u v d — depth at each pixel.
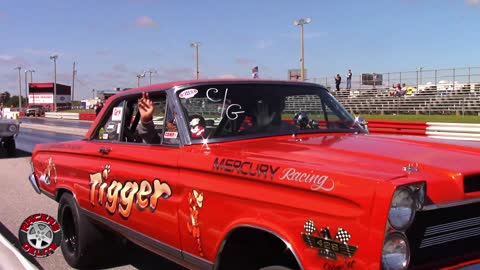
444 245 2.55
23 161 14.88
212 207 3.09
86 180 4.64
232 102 3.80
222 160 3.09
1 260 3.81
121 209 4.04
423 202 2.34
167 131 3.75
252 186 2.85
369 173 2.44
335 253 2.41
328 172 2.51
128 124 4.39
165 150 3.66
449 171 2.60
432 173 2.60
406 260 2.32
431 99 34.28
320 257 2.47
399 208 2.26
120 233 4.21
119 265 5.20
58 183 5.15
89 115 47.88
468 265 2.57
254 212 2.80
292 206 2.60
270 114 3.89
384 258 2.26
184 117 3.65
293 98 4.10
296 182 2.60
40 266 5.20
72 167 4.88
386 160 2.79
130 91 4.44
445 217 2.55
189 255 3.34
